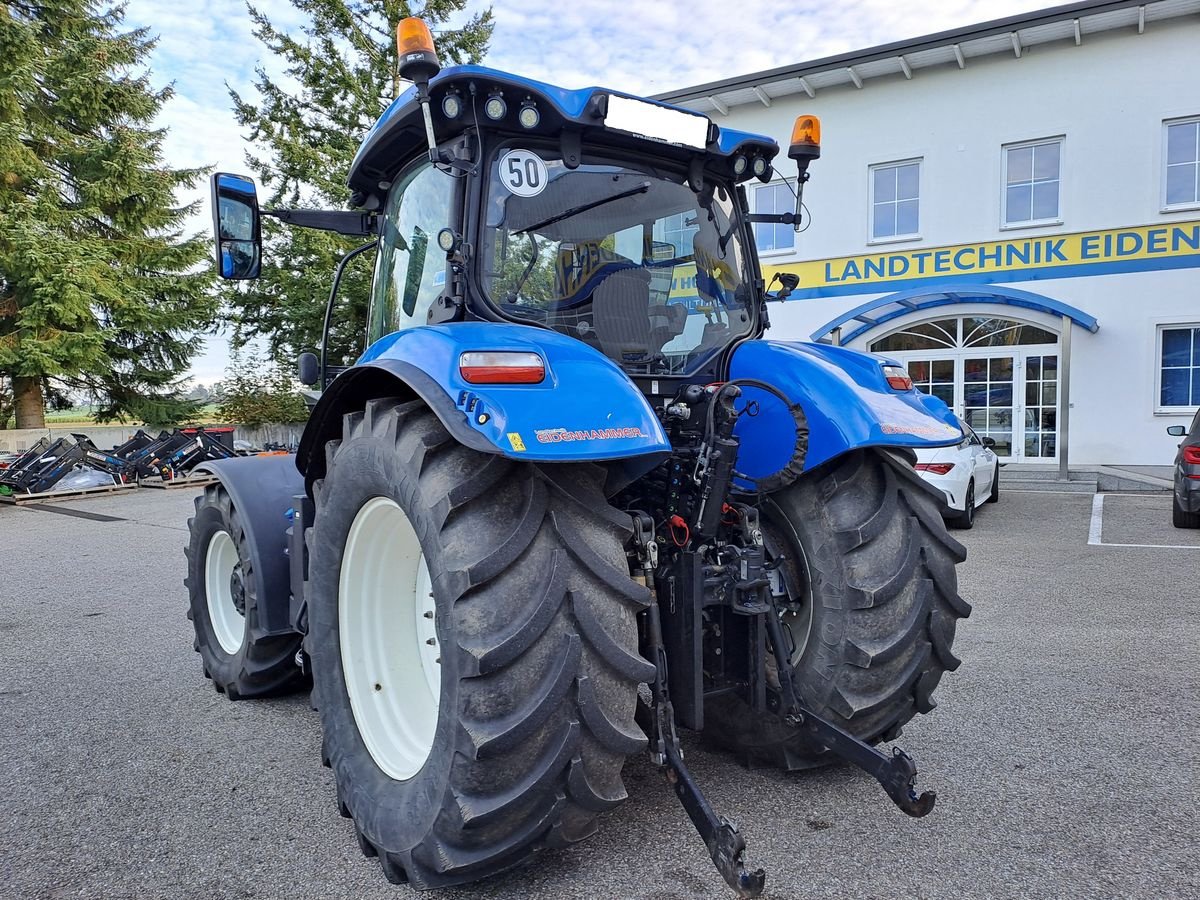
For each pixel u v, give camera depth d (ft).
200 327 66.64
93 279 56.24
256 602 12.07
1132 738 11.00
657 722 7.55
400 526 8.32
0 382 62.64
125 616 19.16
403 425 7.42
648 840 8.36
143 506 40.88
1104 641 15.62
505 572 6.57
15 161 54.90
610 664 6.72
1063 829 8.55
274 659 12.48
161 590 22.09
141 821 9.15
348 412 9.04
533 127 8.14
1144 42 44.60
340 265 12.02
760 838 8.36
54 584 23.09
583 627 6.62
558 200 8.75
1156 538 27.02
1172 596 19.20
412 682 8.68
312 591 9.00
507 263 8.45
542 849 7.11
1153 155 44.86
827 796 9.30
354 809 8.09
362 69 66.85
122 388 65.57
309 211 11.35
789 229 54.54
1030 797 9.29
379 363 7.67
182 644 16.69
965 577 21.66
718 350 9.87
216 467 13.21
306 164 62.34
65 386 64.28
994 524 30.76
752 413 9.45
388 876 7.63
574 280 8.83
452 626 6.51
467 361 6.63
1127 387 46.29
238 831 8.91
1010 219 48.91
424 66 7.29
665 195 9.54
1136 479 40.45
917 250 51.06
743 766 10.09
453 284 8.23
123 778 10.28
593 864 7.93
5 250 55.47
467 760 6.42
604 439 6.56
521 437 6.27
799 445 8.30
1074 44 46.01
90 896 7.71
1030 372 49.01
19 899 7.66
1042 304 44.75
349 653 8.75
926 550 8.96
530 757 6.54
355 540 8.50
